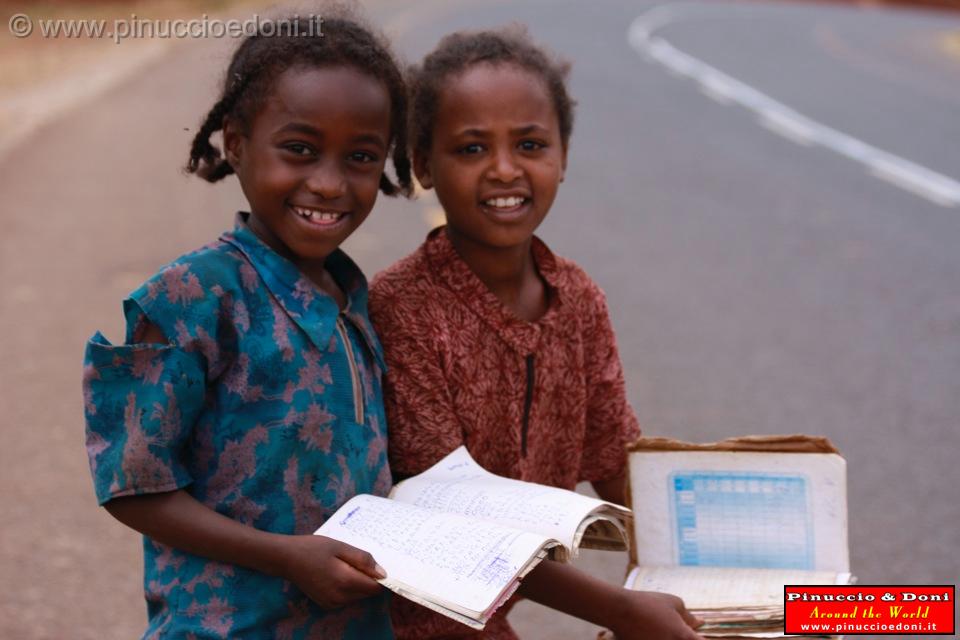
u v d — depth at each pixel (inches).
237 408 75.0
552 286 94.4
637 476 90.1
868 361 225.5
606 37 841.5
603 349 98.3
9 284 255.6
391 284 90.6
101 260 274.7
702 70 690.2
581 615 83.4
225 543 72.9
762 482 88.2
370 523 74.4
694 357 224.5
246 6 824.3
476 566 70.3
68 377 204.4
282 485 75.7
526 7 1048.8
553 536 73.8
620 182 389.7
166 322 73.1
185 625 75.2
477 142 89.0
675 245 311.4
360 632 80.4
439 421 88.8
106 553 146.5
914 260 304.2
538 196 91.2
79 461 172.6
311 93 75.8
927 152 461.7
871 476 173.5
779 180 402.3
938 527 157.2
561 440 96.4
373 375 84.4
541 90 90.0
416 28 784.3
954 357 229.3
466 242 92.5
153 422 72.1
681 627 81.8
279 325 76.4
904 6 1419.8
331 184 76.4
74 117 462.0
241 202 334.0
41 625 129.3
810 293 271.4
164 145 411.2
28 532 150.9
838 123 523.8
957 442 186.9
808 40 917.2
